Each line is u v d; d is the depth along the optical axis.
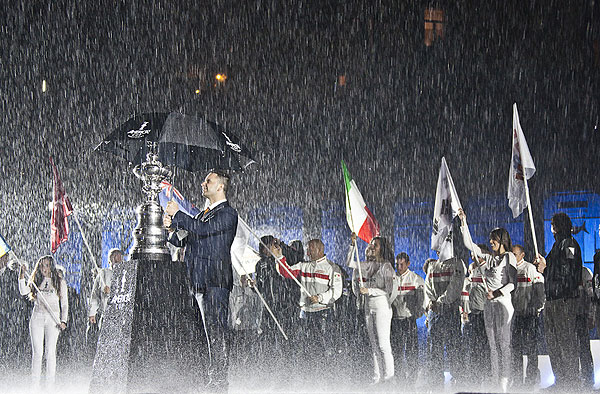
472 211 22.08
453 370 11.82
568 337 10.33
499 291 10.66
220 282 7.27
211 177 7.59
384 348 11.05
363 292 10.99
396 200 23.42
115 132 7.66
